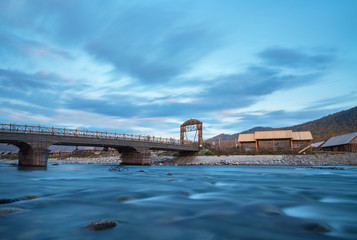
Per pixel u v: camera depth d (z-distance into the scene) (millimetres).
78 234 7059
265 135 71875
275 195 13977
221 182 20672
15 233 7121
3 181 20000
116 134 48969
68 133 41688
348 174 29719
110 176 26266
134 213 9570
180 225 8023
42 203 11266
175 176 26391
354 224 8195
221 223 8266
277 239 6789
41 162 37719
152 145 56938
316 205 11195
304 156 61656
